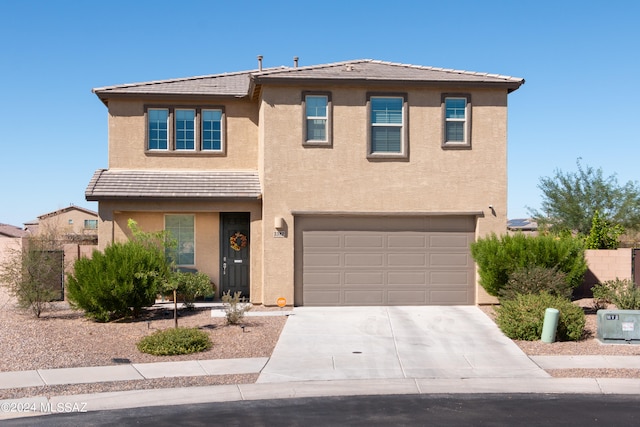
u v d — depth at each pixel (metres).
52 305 17.91
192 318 16.64
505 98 18.55
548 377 11.36
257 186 19.11
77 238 26.80
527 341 14.16
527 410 9.43
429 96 18.42
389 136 18.47
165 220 19.98
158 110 20.33
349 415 9.20
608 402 9.89
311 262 18.33
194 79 21.56
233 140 20.45
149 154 20.17
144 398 10.06
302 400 10.04
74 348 13.13
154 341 13.12
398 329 15.34
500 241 17.47
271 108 18.20
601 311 14.03
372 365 12.18
